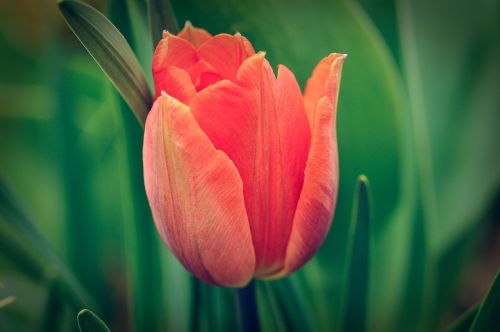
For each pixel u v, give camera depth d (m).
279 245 0.30
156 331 0.40
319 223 0.29
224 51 0.29
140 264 0.39
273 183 0.29
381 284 0.42
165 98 0.28
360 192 0.34
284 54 0.38
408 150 0.40
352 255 0.35
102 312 0.43
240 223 0.29
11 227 0.43
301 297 0.37
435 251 0.43
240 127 0.28
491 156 0.43
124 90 0.30
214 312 0.38
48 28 0.56
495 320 0.31
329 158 0.29
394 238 0.41
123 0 0.35
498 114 0.43
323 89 0.29
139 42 0.36
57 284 0.37
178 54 0.29
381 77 0.38
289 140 0.29
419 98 0.42
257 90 0.28
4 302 0.37
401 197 0.39
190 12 0.37
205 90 0.28
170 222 0.29
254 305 0.31
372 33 0.38
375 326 0.42
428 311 0.42
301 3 0.37
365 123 0.38
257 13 0.37
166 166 0.28
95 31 0.29
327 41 0.38
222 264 0.29
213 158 0.28
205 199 0.28
